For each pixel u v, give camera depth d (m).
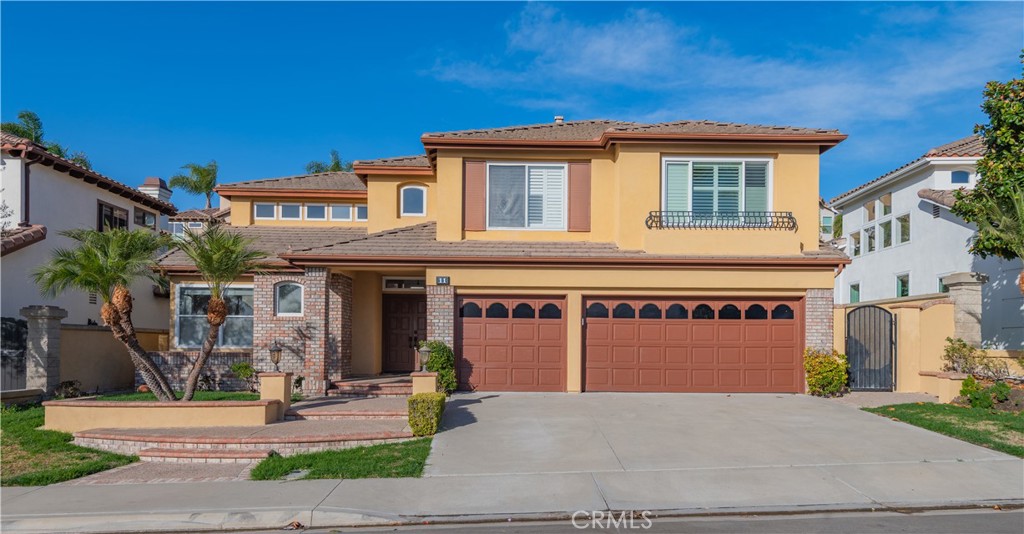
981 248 15.46
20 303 17.95
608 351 16.03
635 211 16.22
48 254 19.11
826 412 13.32
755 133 16.11
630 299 16.12
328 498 8.33
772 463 9.75
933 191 20.91
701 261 15.64
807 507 8.02
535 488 8.74
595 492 8.59
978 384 13.73
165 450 10.68
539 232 16.69
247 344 18.34
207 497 8.45
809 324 15.73
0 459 10.38
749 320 16.05
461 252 15.98
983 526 7.41
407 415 12.86
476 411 13.48
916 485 8.77
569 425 12.19
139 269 13.31
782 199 16.19
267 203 21.02
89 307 20.66
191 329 18.39
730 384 15.93
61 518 7.80
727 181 16.33
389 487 8.80
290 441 10.84
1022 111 14.59
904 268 23.50
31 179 18.69
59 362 15.37
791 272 15.81
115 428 11.98
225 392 16.20
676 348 16.02
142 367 13.17
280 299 17.19
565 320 16.02
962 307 15.62
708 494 8.49
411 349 18.91
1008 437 10.84
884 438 11.12
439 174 16.72
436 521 7.73
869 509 8.02
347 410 13.09
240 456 10.45
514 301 16.12
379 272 17.77
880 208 25.48
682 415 13.05
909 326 15.95
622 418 12.78
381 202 19.08
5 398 13.80
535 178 16.83
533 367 16.03
